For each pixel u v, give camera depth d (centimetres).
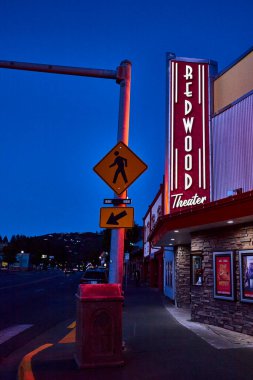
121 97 868
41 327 1281
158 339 912
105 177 784
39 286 3725
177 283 1925
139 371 636
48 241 19688
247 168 1555
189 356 738
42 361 713
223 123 1702
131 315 1445
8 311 1706
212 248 1283
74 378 600
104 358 661
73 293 2847
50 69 845
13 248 12988
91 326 664
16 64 835
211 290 1269
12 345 989
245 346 839
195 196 1719
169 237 1614
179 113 1831
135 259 5838
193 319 1355
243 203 1016
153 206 3784
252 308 1076
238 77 1675
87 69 861
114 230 803
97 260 14550
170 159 1806
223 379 593
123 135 855
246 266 1108
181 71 1866
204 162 1734
